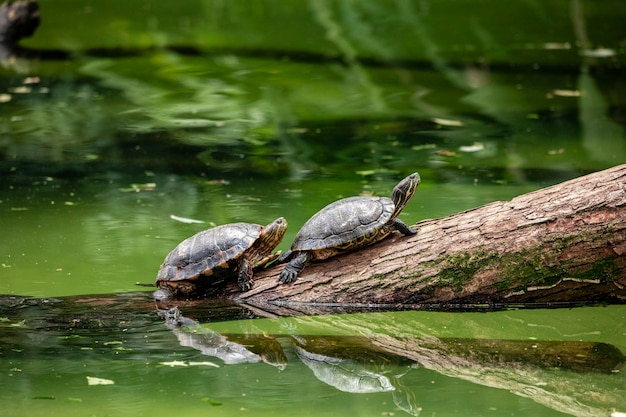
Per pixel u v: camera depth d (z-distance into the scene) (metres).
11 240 8.95
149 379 5.85
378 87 16.44
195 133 13.45
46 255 8.52
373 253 7.04
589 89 15.88
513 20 22.12
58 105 14.99
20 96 15.50
